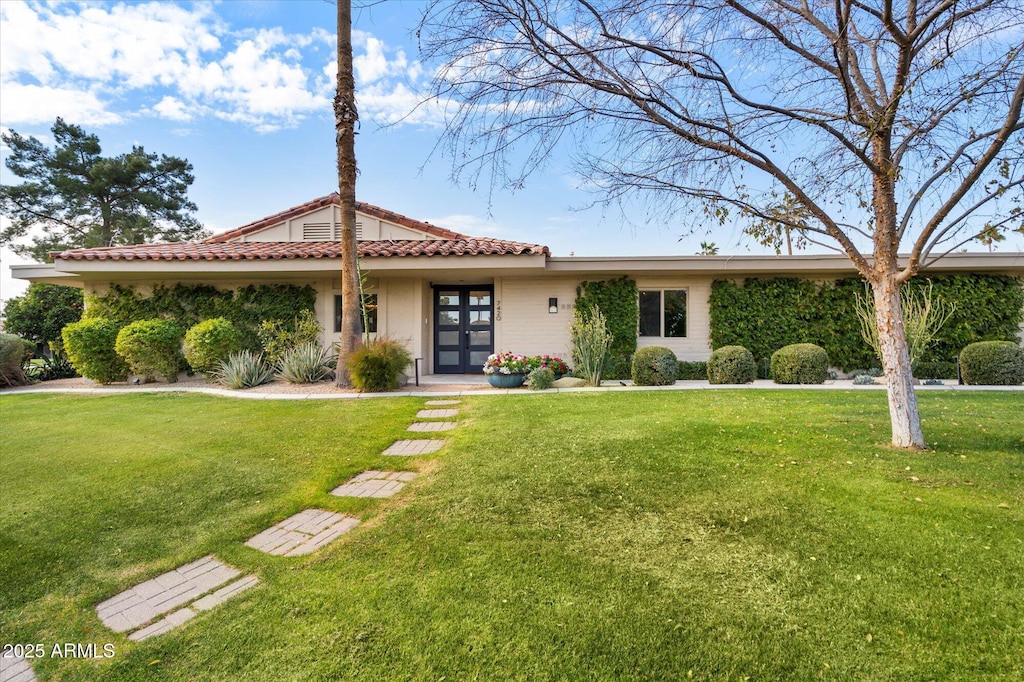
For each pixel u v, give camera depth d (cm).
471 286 1254
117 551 319
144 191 2517
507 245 1093
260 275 1123
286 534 337
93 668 212
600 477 399
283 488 419
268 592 260
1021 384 932
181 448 536
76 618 251
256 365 1008
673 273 1135
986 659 193
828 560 266
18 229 2345
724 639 210
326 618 235
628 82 397
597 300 1152
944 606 224
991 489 347
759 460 427
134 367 1062
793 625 217
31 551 320
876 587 240
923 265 443
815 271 1099
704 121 426
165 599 265
